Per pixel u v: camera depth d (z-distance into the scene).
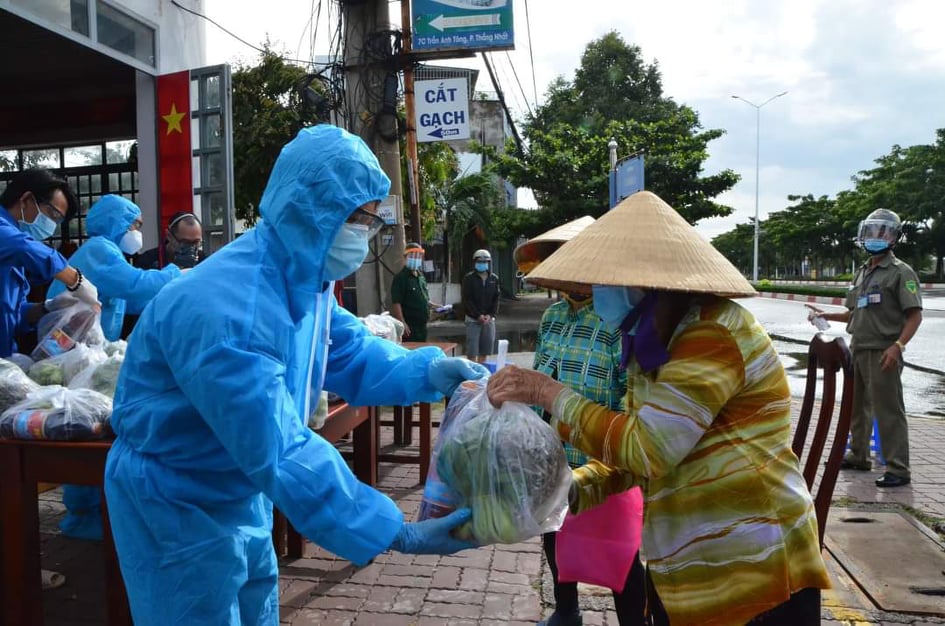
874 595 3.15
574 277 1.59
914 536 3.83
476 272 10.18
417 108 8.90
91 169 9.50
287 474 1.48
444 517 1.61
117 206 4.44
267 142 13.01
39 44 7.24
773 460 1.64
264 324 1.54
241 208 13.98
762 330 1.66
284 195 1.64
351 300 9.13
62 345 3.33
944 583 3.26
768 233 63.62
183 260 5.02
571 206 20.47
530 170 20.86
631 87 33.56
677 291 1.58
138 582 1.70
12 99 9.26
